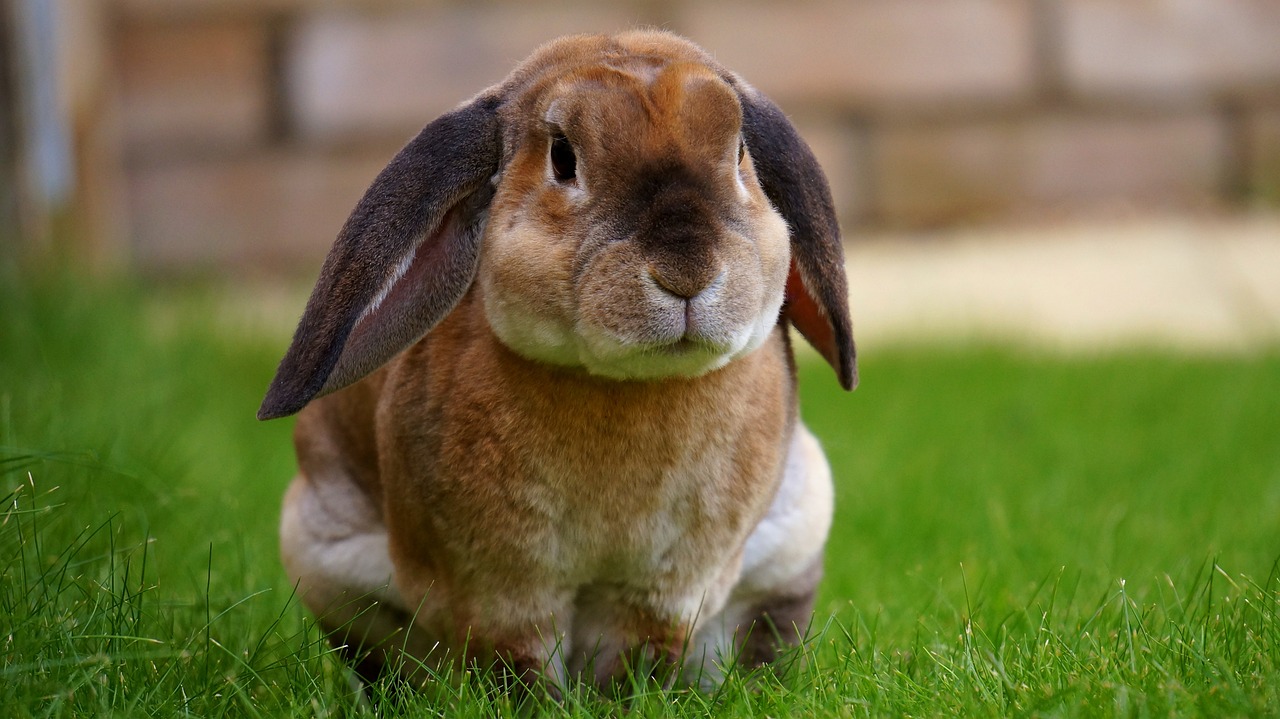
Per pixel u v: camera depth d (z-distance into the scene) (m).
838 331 5.78
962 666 5.39
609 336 4.80
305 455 6.31
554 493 5.24
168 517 7.30
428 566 5.53
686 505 5.38
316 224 20.06
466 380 5.27
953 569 7.47
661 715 5.33
